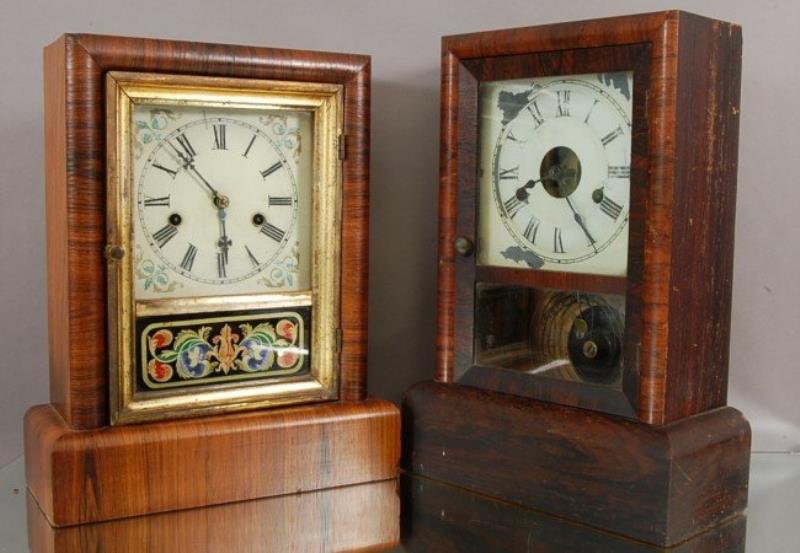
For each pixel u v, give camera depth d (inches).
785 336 69.6
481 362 61.3
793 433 70.1
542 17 71.5
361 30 72.6
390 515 57.3
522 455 57.9
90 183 53.2
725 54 55.3
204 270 58.2
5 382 67.9
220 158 58.0
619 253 55.4
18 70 65.9
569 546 53.1
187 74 55.4
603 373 56.3
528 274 58.8
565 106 57.0
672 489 52.4
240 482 57.4
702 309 55.9
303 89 58.6
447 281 61.7
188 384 57.8
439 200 61.9
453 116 60.7
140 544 52.4
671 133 52.2
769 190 68.6
